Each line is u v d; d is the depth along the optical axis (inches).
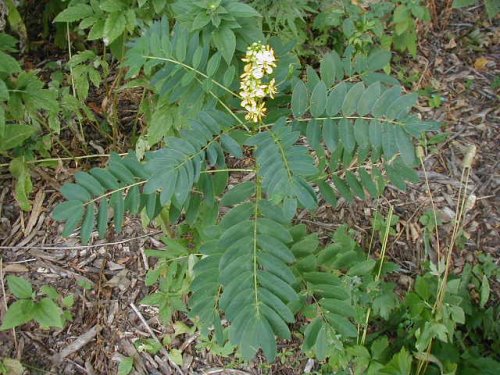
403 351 76.4
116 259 97.7
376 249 102.0
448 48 138.8
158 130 82.4
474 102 126.7
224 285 54.9
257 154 57.9
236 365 87.6
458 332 87.0
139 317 92.0
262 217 59.1
